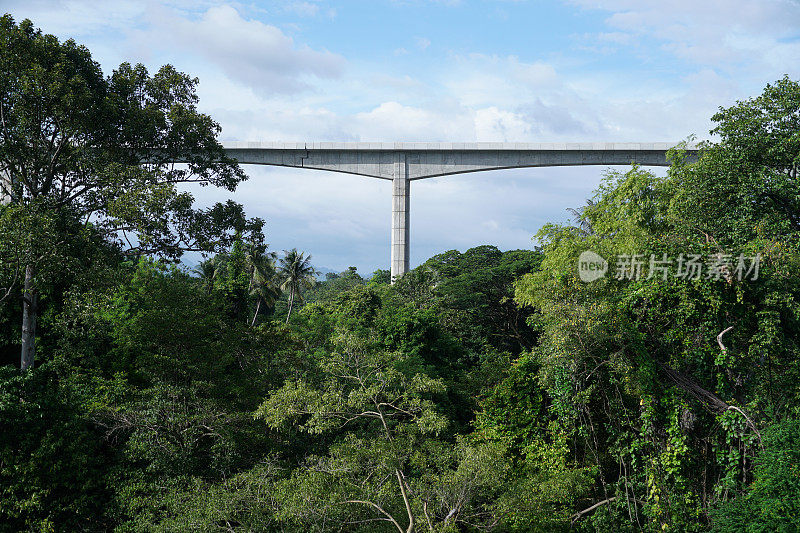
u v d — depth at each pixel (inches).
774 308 584.1
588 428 651.5
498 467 533.0
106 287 879.1
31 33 852.6
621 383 618.8
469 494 527.5
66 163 907.4
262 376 852.6
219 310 978.7
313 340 1116.5
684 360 613.6
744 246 610.2
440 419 550.6
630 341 591.8
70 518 647.8
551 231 816.3
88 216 926.4
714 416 593.6
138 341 833.5
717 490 565.3
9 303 925.8
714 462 597.3
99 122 883.4
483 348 1658.5
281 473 650.2
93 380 837.2
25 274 858.1
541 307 685.3
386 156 2455.7
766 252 596.1
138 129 938.1
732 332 597.3
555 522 597.0
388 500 553.9
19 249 747.4
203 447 751.1
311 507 510.0
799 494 464.1
